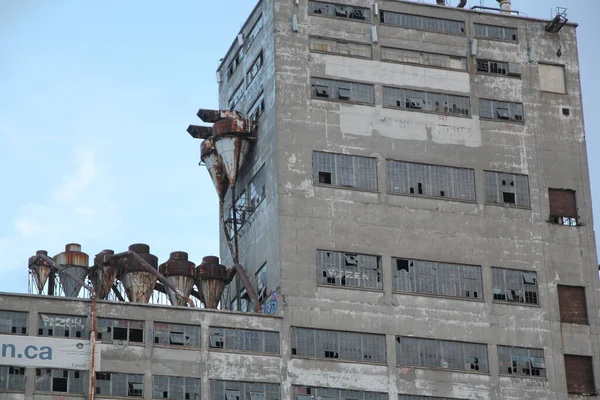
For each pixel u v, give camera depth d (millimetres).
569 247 144750
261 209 142125
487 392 137250
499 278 141500
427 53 147250
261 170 143125
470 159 144750
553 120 149000
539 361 139875
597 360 141750
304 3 145375
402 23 147625
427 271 139625
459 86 147000
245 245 145875
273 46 143500
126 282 142125
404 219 140625
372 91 144125
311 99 142000
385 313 136875
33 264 144000
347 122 142250
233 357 131875
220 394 130500
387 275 138125
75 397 127500
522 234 143750
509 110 147875
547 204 145625
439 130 144750
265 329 133500
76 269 143000
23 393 126500
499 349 139125
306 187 138875
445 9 149375
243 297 144750
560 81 151000
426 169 143125
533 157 146750
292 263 136125
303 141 140375
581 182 147375
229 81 156625
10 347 127312
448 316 138625
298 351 133625
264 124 144000
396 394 134625
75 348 128625
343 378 133750
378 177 141125
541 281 142750
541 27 152125
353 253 138000
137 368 129500
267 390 131625
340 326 135250
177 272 144375
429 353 136875
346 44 145125
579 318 142875
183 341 131375
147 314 131375
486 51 149250
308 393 132500
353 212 139375
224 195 150625
